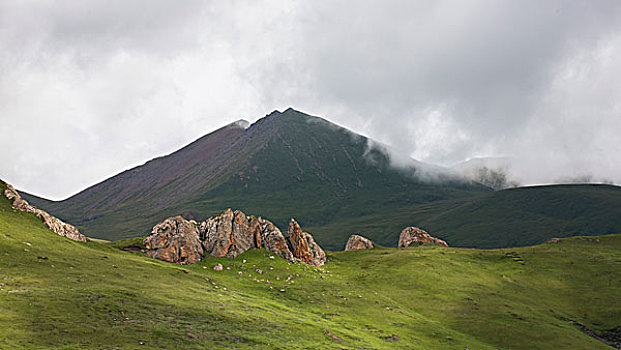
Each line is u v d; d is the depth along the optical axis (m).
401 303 105.12
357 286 115.56
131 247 115.31
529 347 81.06
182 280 85.88
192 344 50.88
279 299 92.00
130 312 57.44
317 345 60.31
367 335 73.31
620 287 117.44
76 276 69.94
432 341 77.81
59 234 98.31
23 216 97.19
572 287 122.62
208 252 123.00
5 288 56.81
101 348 44.59
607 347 83.81
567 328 92.12
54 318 49.91
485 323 92.31
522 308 104.06
